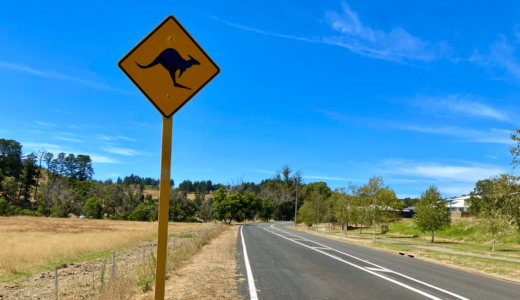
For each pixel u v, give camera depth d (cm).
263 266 1246
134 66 356
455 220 4712
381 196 3441
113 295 670
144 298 690
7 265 1309
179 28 367
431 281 1020
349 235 4769
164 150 348
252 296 744
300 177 11988
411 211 7238
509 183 1830
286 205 11506
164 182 341
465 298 782
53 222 5391
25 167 12656
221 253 1677
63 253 1703
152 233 3306
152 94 356
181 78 363
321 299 733
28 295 873
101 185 11375
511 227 1953
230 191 9912
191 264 1256
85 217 8462
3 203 7075
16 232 3150
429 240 4009
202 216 9738
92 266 1416
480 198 4131
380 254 1922
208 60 371
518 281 1126
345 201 4369
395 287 893
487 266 1480
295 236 3503
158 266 332
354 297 761
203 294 749
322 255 1702
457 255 1958
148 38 361
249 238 2930
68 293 874
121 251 2003
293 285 887
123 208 10069
